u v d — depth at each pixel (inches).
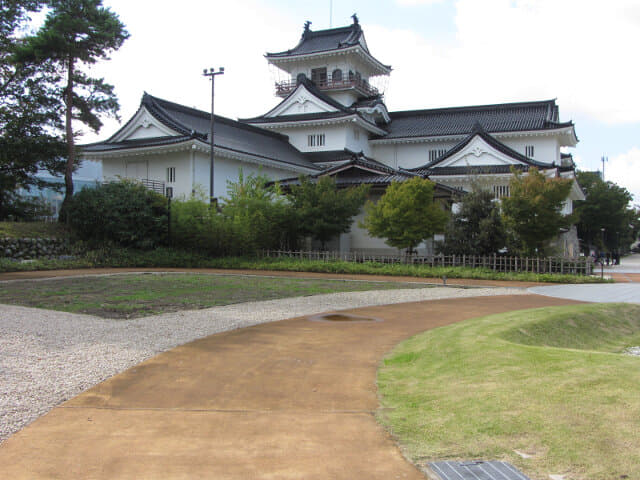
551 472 149.3
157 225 1110.4
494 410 195.9
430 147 1801.2
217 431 191.2
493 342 315.6
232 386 248.7
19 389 236.4
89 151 1407.5
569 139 1670.8
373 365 291.3
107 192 1090.7
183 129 1331.2
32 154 1089.4
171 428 194.1
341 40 1916.8
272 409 216.1
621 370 231.0
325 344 345.7
